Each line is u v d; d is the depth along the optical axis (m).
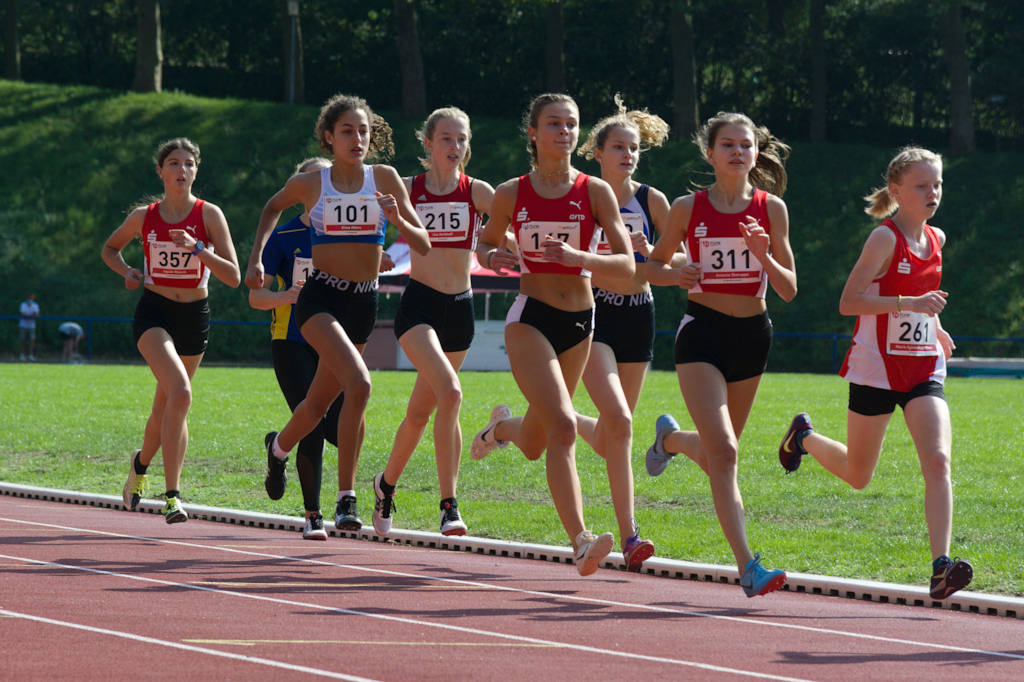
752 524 21.81
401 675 10.20
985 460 30.23
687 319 15.16
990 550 19.06
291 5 114.12
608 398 15.52
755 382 15.36
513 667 10.69
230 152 101.56
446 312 18.41
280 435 18.58
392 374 66.44
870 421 15.39
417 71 115.00
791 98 123.62
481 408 43.50
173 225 19.94
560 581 16.67
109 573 15.02
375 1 125.06
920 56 121.69
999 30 120.81
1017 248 93.38
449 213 18.33
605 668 10.78
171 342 19.84
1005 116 121.38
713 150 14.99
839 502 23.88
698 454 16.67
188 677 9.80
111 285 87.31
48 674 9.73
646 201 17.55
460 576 16.62
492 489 26.52
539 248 14.86
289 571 16.12
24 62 124.25
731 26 121.88
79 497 25.55
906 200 15.20
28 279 85.94
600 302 17.12
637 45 124.44
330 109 17.44
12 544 17.44
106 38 125.25
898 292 15.15
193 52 129.25
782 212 15.08
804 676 10.73
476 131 108.88
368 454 31.02
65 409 41.81
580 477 27.33
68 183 95.88
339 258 17.42
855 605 15.65
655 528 21.45
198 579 14.93
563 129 14.75
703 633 12.79
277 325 20.11
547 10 117.31
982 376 75.56
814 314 86.31
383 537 21.30
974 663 11.63
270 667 10.29
